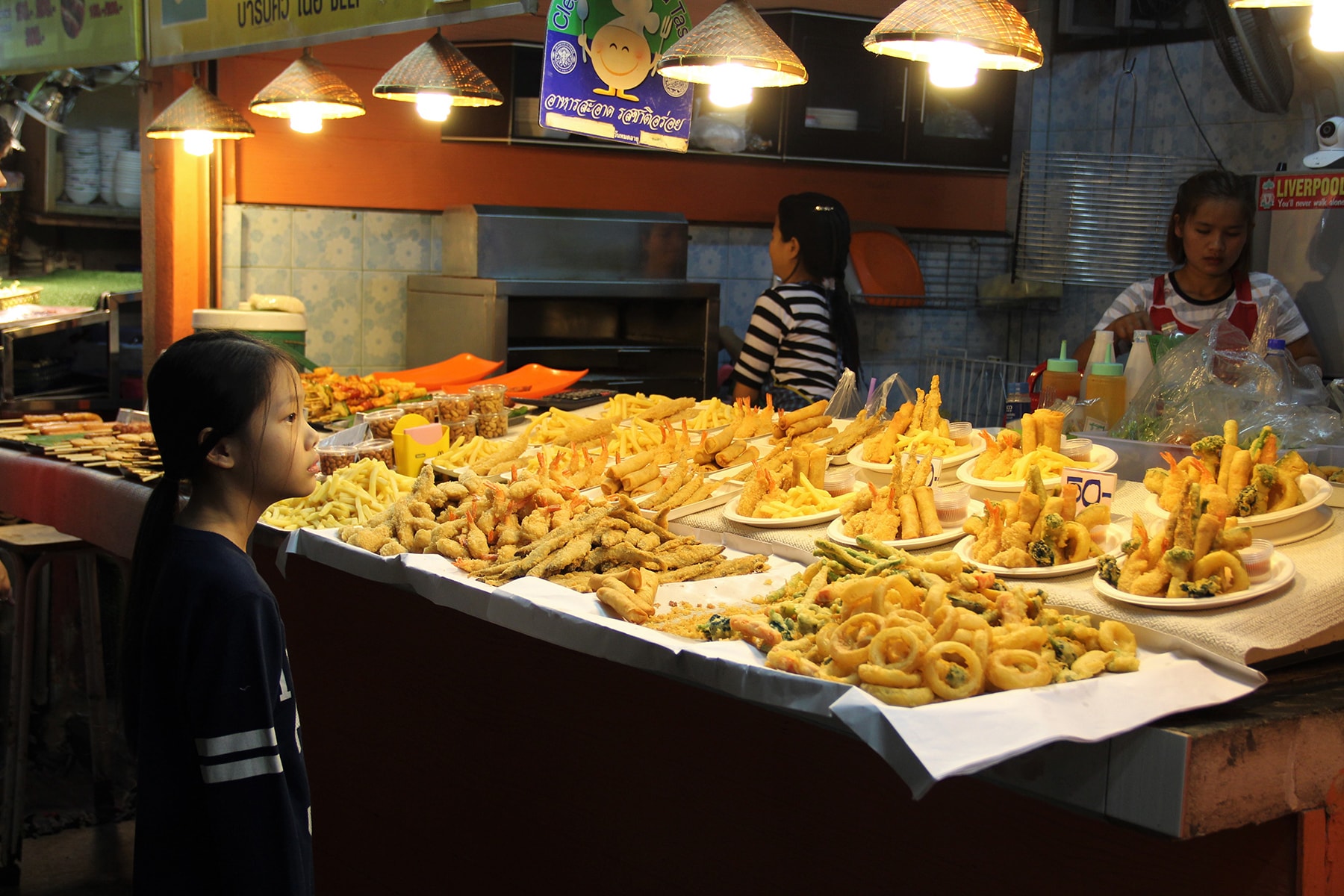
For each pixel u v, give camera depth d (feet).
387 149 18.60
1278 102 16.66
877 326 21.95
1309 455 8.70
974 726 5.11
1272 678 6.01
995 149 21.42
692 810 7.41
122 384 19.74
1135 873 5.59
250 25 13.02
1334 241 14.52
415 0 11.13
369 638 9.73
